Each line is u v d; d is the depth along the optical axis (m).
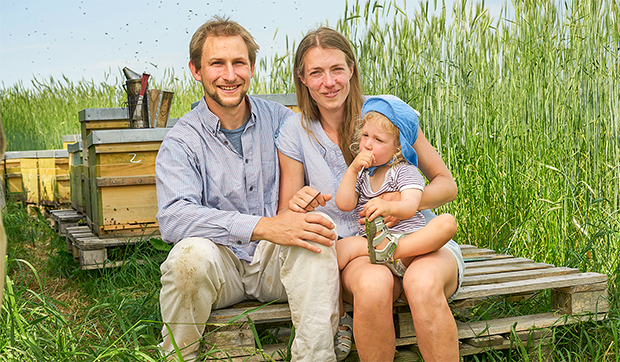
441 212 3.98
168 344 2.03
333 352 1.97
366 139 2.19
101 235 3.52
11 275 3.79
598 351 2.13
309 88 2.28
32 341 2.06
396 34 4.25
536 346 2.22
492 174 3.84
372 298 1.86
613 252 3.13
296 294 1.97
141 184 3.55
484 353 2.23
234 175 2.37
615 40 3.49
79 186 4.42
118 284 3.37
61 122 9.52
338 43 2.26
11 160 6.11
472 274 2.50
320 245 1.96
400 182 2.15
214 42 2.27
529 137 3.88
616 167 3.34
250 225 2.04
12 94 10.39
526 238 3.52
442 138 4.20
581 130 3.61
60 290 3.47
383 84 4.34
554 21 3.86
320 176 2.33
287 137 2.38
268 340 2.41
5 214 5.02
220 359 1.97
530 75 3.93
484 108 4.04
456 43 4.09
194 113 2.39
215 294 2.04
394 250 1.99
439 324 1.88
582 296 2.35
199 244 1.98
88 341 2.35
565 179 3.53
